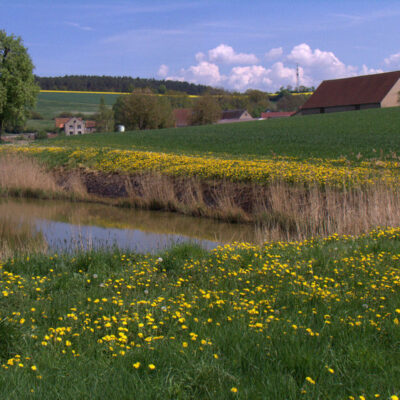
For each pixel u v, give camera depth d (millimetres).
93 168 23422
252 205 15844
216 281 6227
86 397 2836
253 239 12281
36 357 3502
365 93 86375
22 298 5238
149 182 19406
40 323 4465
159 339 3883
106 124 109312
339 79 94938
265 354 3539
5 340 3717
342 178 15039
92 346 3744
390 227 10133
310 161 22438
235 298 5258
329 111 89750
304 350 3512
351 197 12398
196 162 20844
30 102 56219
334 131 39625
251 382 3115
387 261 7012
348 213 11266
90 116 129750
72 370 3248
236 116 120062
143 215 16844
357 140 30938
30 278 6484
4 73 52875
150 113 92000
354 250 7828
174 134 50219
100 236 12883
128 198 19062
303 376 3248
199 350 3637
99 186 21453
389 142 28625
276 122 60844
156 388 2961
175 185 18906
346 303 4992
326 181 14789
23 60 54250
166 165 21188
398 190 12297
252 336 3891
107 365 3350
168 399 2877
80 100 164875
